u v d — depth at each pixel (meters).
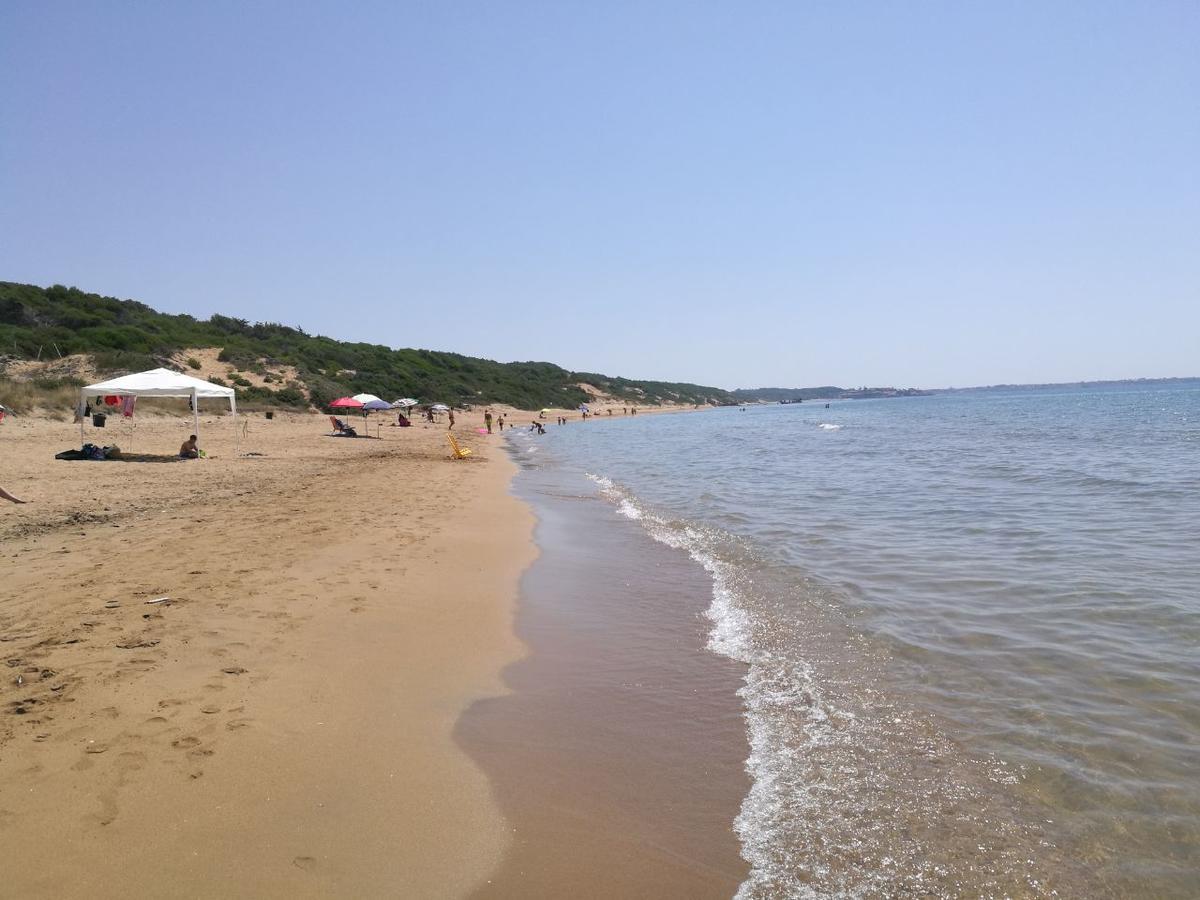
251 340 63.31
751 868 3.33
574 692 5.36
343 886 3.07
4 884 2.90
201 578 7.55
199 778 3.79
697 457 28.88
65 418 29.78
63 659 5.21
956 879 3.25
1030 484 17.28
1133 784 3.99
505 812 3.75
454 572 8.76
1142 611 7.03
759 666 5.85
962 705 5.03
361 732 4.51
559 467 25.42
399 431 43.50
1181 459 22.33
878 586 8.20
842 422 64.56
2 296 46.81
